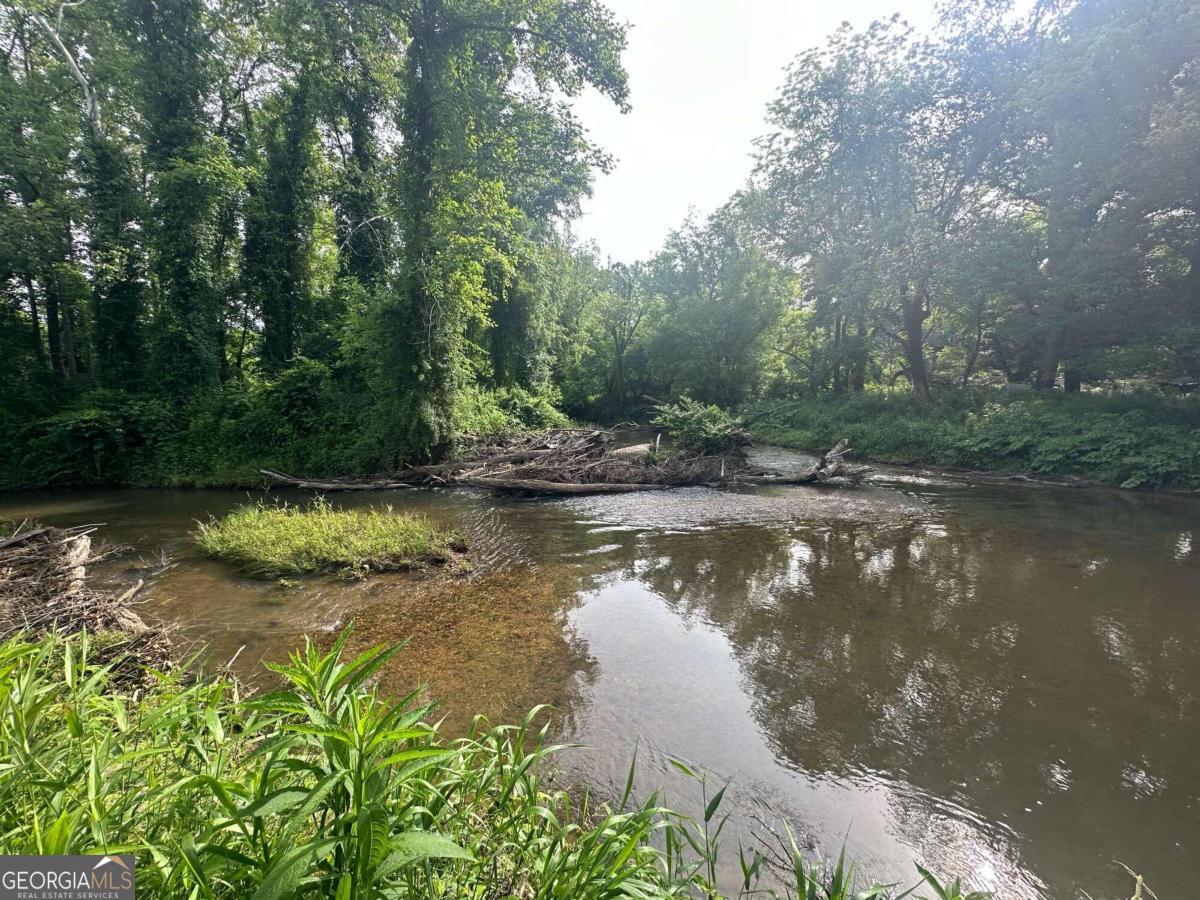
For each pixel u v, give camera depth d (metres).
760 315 32.44
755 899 2.55
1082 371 17.39
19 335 15.98
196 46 17.44
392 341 14.19
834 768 3.50
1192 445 12.48
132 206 17.22
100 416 14.39
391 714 1.71
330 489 13.64
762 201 26.00
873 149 20.77
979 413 18.30
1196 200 13.45
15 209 15.22
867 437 19.77
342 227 20.36
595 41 15.20
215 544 7.86
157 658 4.23
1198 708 4.15
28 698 2.22
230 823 1.48
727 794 3.24
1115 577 6.98
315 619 5.69
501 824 2.09
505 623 5.65
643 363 38.03
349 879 1.25
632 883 1.76
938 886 2.02
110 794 1.89
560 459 15.05
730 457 16.05
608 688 4.41
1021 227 17.50
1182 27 12.80
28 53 18.34
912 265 19.62
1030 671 4.70
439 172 14.39
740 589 6.66
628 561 7.76
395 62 18.50
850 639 5.32
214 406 15.52
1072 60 14.86
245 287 18.69
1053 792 3.29
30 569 6.12
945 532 9.22
